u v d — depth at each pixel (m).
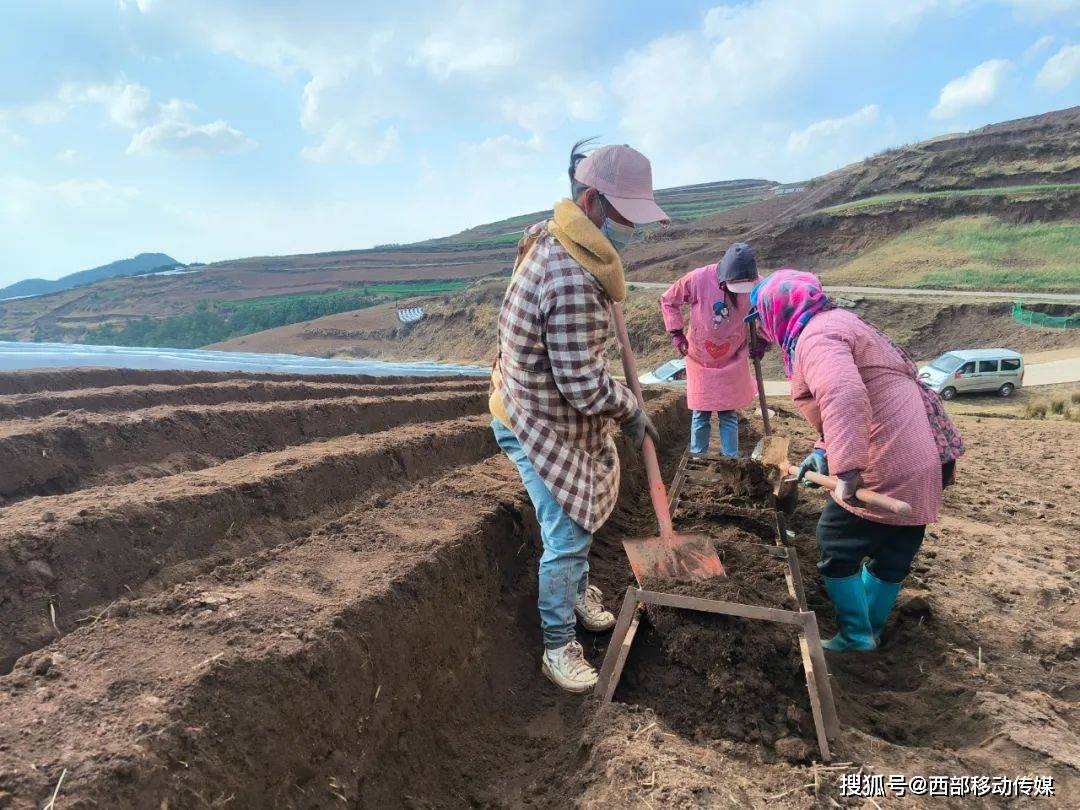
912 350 35.94
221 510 3.65
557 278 2.60
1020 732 2.76
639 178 2.70
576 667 3.11
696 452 6.20
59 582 2.87
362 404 6.89
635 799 2.26
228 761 1.93
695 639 2.96
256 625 2.39
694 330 5.82
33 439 4.20
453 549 3.29
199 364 16.23
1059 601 4.05
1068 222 48.81
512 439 3.10
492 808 2.51
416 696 2.71
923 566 4.53
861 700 3.11
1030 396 23.86
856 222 56.19
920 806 2.39
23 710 1.90
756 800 2.34
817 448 3.61
